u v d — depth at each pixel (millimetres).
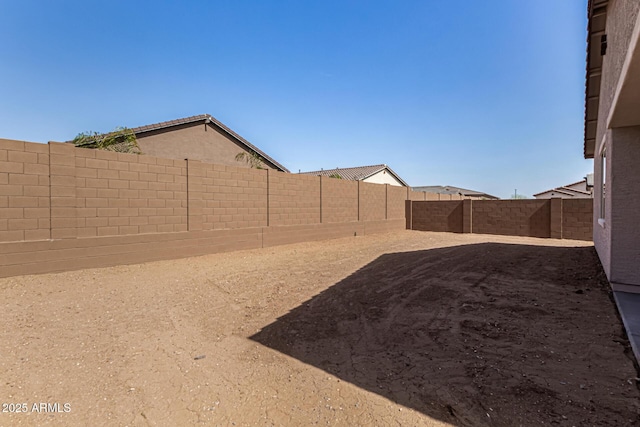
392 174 34156
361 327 4113
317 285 6152
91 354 3385
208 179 9344
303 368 3109
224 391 2736
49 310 4629
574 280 5805
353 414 2389
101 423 2322
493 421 2238
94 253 7090
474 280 6145
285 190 11805
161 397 2650
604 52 5219
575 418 2215
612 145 5016
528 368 2904
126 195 7621
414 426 2230
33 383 2814
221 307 4945
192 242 8898
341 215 14383
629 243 4902
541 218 14523
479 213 16297
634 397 2406
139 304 5023
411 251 10250
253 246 10594
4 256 5969
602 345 3260
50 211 6496
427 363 3105
